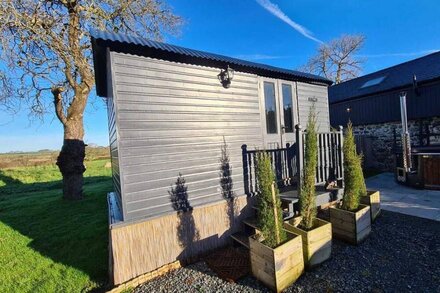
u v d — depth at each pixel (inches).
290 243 120.0
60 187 472.7
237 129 190.2
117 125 138.3
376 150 475.8
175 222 154.6
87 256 171.9
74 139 338.0
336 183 200.7
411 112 417.4
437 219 189.5
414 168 316.5
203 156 170.4
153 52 148.6
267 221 124.5
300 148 166.9
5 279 149.7
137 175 143.6
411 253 139.9
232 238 173.6
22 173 636.7
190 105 166.1
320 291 112.5
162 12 398.6
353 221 153.5
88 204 312.5
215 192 174.7
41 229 230.1
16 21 244.4
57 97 339.9
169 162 155.4
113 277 133.5
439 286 109.2
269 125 214.5
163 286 129.6
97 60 180.5
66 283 142.1
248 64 193.5
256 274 126.0
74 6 317.4
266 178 129.3
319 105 263.6
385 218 197.9
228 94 186.4
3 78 301.9
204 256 161.6
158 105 152.9
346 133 170.4
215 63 174.9
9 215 282.7
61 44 270.2
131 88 143.8
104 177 572.7
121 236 136.6
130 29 374.3
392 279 116.8
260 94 208.7
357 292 109.2
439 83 382.9
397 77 471.2
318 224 144.3
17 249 189.9
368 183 343.3
